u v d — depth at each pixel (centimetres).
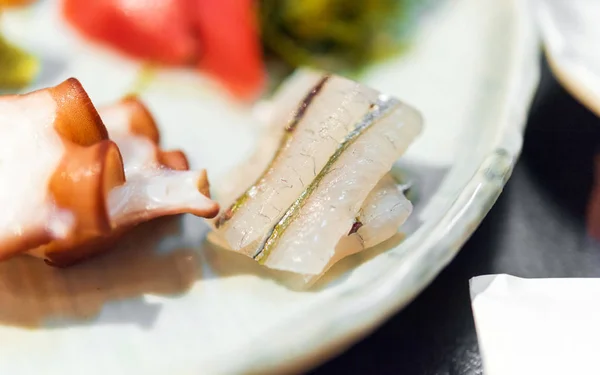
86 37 20
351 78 19
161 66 20
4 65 19
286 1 20
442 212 15
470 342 15
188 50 20
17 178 14
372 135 15
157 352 13
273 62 20
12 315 14
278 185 15
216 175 18
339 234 14
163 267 15
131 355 13
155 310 14
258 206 15
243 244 14
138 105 16
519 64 17
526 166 18
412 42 20
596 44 19
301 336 13
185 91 19
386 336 15
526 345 13
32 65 20
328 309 13
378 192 15
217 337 14
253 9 20
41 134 14
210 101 19
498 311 14
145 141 15
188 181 15
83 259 15
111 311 14
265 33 20
